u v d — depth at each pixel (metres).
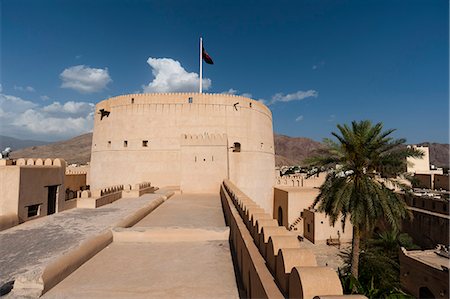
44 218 11.46
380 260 18.27
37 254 6.88
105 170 29.81
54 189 13.09
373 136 13.62
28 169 11.15
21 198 10.68
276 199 33.72
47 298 5.08
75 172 33.12
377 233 27.27
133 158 28.61
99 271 6.46
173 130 28.66
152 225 11.05
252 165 30.83
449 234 21.72
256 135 31.84
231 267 6.74
